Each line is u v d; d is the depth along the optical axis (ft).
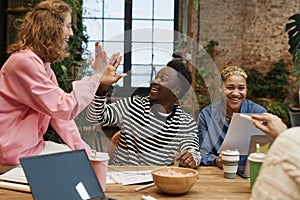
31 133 5.72
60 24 5.78
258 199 2.50
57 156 4.17
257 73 22.43
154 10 21.77
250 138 5.85
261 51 23.08
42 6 5.82
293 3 22.66
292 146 2.43
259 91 22.06
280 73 22.26
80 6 11.27
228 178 5.53
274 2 22.77
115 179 5.31
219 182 5.32
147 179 5.31
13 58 5.51
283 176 2.40
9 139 5.59
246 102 8.05
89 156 4.85
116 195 4.67
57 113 5.42
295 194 2.36
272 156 2.51
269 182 2.45
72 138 6.19
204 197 4.64
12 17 13.98
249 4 23.06
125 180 5.26
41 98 5.40
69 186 4.09
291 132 2.54
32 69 5.38
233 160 5.51
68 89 9.57
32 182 3.83
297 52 13.33
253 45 23.18
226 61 23.22
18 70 5.42
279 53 22.88
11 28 14.01
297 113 17.71
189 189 4.75
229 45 23.20
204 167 6.24
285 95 21.93
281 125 4.93
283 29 22.81
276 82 22.12
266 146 5.65
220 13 22.89
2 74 5.62
